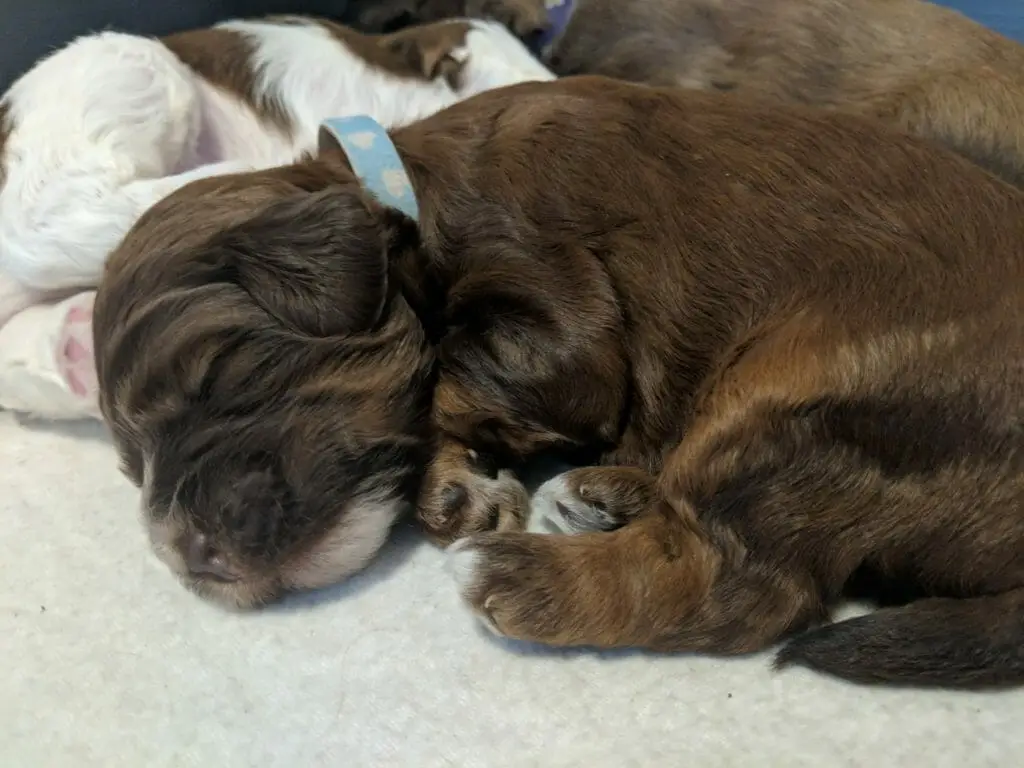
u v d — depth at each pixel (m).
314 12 0.40
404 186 0.23
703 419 0.21
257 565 0.21
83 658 0.22
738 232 0.22
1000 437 0.19
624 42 0.37
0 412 0.30
